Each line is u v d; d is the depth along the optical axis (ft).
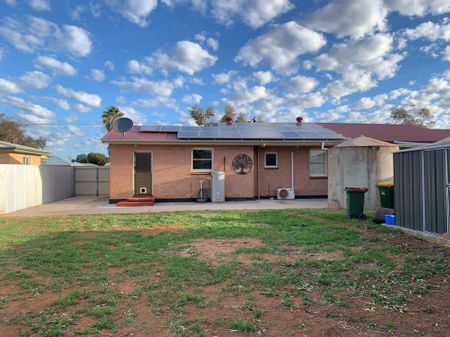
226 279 15.42
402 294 13.12
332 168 44.06
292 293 13.57
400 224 26.13
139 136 55.21
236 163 56.08
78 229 29.17
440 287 13.97
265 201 54.44
